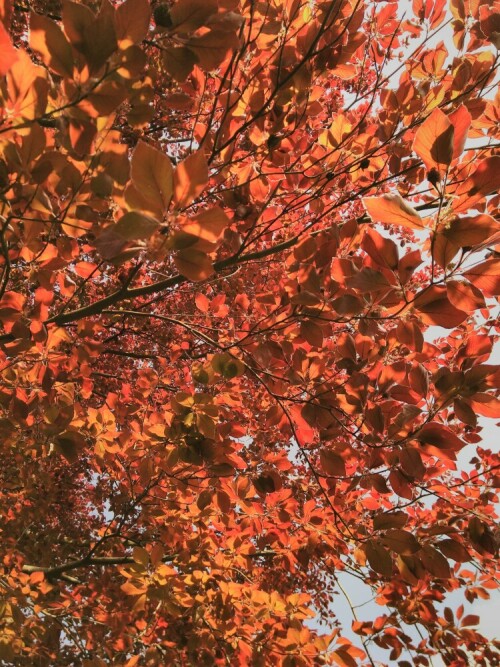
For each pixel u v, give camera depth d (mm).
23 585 3664
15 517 4883
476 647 3100
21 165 1680
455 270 1661
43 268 2393
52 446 3266
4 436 3406
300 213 3893
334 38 2453
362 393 2551
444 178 1558
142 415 3887
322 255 2578
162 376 4051
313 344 2676
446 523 2809
